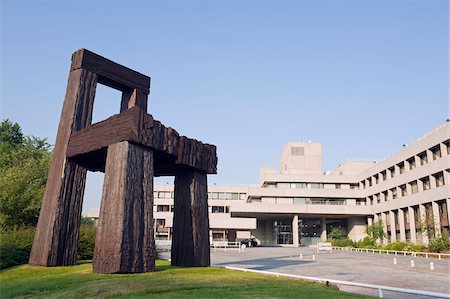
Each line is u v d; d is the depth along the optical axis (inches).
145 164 511.2
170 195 3294.8
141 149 510.3
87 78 607.2
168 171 633.6
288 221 2874.0
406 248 1715.1
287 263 1018.1
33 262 548.7
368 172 2576.3
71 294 363.3
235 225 2591.0
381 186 2353.6
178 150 574.2
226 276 496.1
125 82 655.8
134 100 663.1
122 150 492.4
